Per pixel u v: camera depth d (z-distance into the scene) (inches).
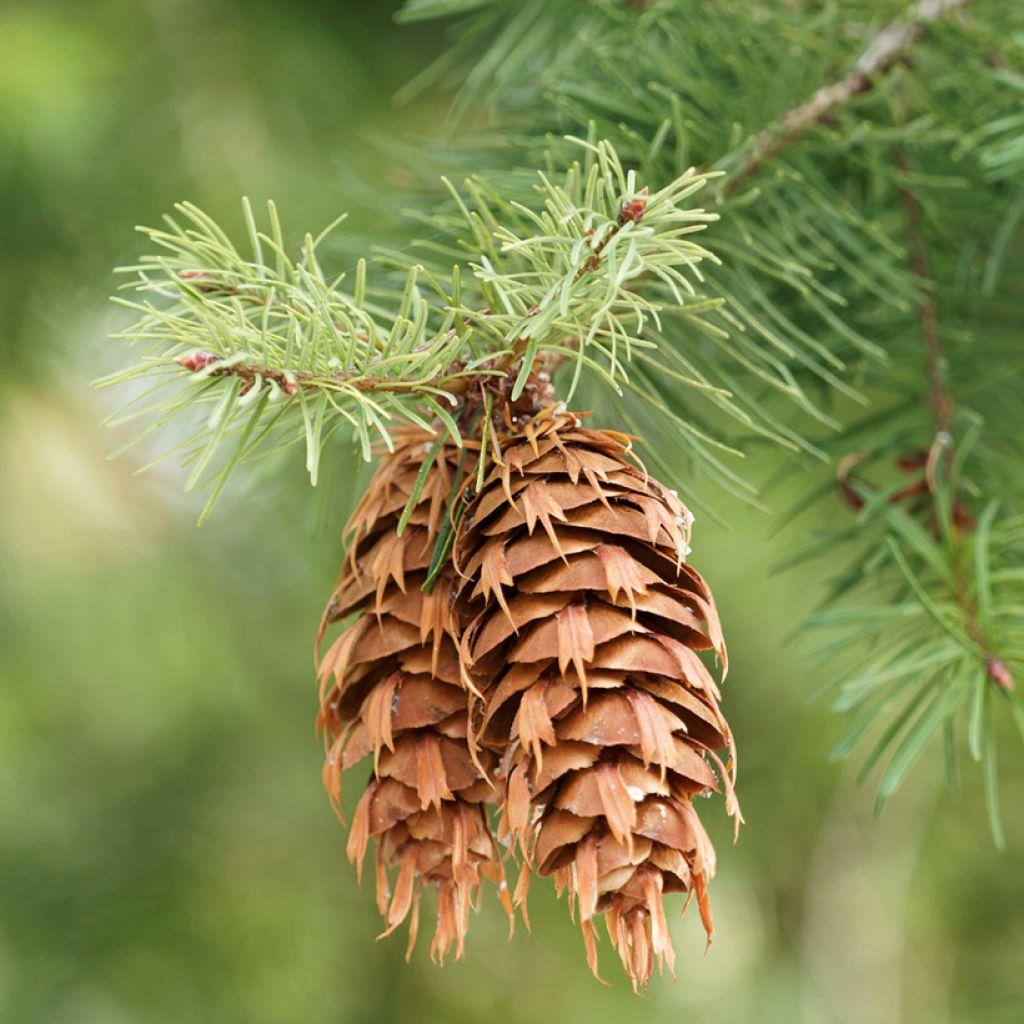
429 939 61.9
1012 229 32.2
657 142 30.2
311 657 57.7
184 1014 53.8
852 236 32.3
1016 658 30.1
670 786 27.4
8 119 45.0
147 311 27.2
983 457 32.4
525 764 27.3
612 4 33.1
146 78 48.0
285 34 50.3
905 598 31.7
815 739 62.2
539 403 28.2
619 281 27.2
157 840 57.5
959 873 63.4
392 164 38.3
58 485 53.7
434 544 28.0
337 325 28.1
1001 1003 56.4
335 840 59.4
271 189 46.6
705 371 31.1
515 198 30.5
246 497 33.1
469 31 34.5
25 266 48.0
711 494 48.6
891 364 32.6
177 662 53.5
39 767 53.8
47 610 52.7
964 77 32.1
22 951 53.9
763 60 32.0
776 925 67.9
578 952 61.4
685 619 27.4
